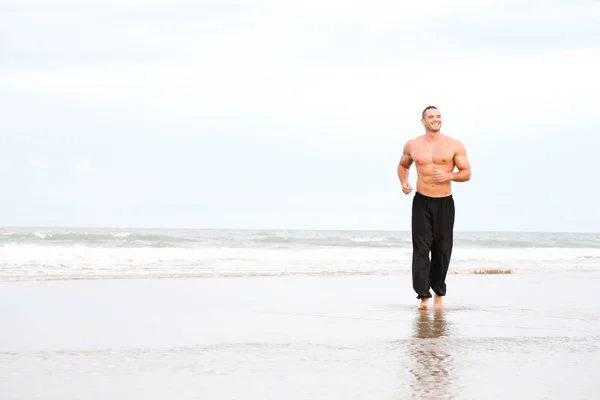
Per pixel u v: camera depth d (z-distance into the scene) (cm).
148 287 1034
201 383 395
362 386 388
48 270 1417
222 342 536
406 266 1702
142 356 476
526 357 474
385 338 558
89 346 515
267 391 377
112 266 1575
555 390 379
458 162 795
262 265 1712
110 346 516
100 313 718
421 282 780
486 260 2248
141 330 600
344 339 553
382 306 805
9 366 439
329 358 471
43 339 546
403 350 502
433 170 791
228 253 2280
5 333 576
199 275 1300
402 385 390
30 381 398
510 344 528
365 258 2125
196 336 566
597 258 2406
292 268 1582
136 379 405
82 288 1006
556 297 921
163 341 540
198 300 858
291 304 820
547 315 716
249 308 774
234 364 450
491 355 482
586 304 832
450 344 528
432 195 788
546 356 478
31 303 805
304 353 489
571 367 441
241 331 596
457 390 379
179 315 707
